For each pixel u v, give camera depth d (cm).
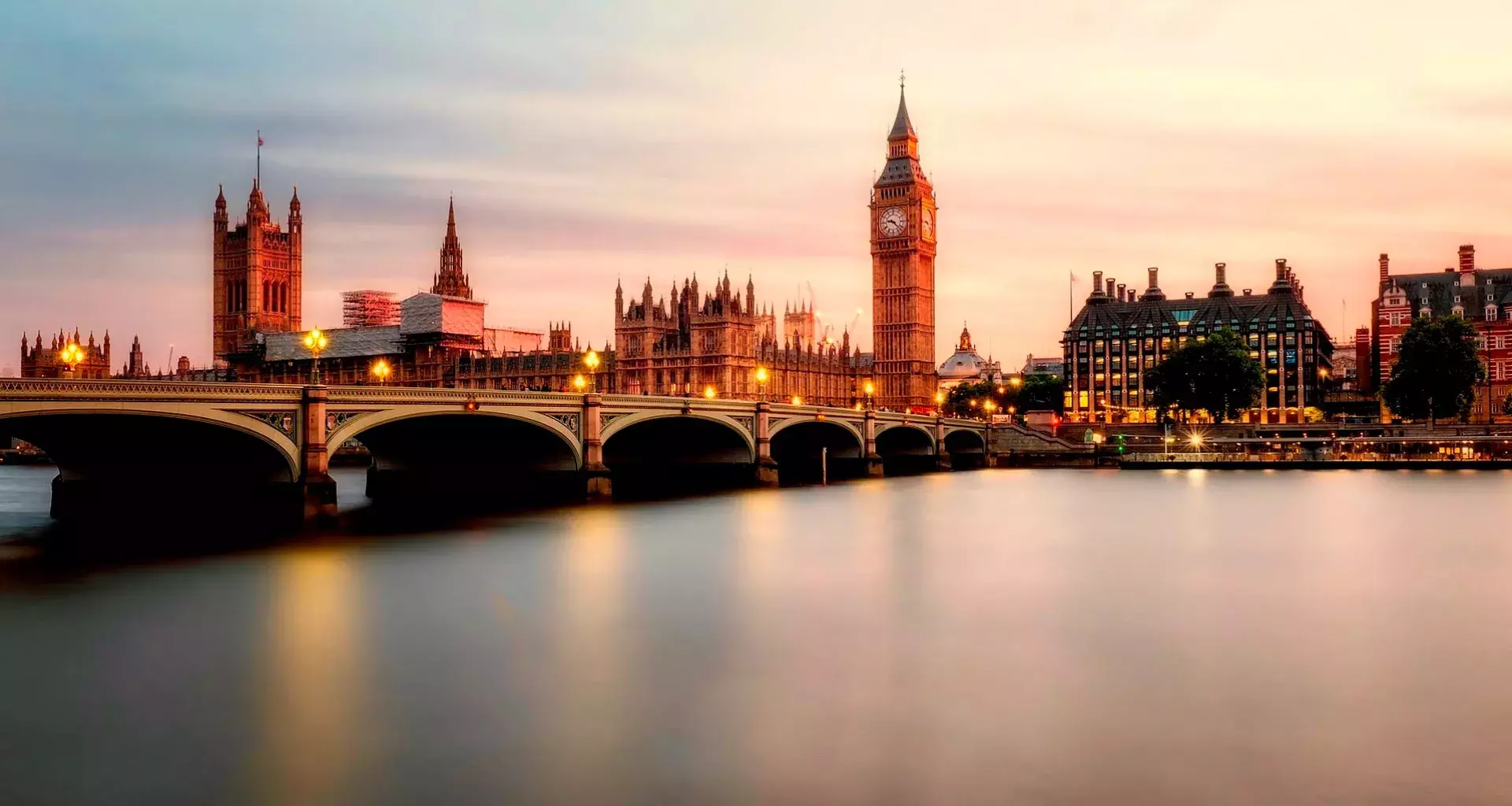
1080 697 4288
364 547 7881
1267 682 4506
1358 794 3331
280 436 8588
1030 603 6159
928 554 8012
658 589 6481
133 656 4781
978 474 19150
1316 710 4128
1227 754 3666
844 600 6212
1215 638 5278
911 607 6022
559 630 5356
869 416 17912
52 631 5191
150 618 5494
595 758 3622
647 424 13688
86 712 4044
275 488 8819
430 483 12206
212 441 8994
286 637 5147
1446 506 11862
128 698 4200
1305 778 3459
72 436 8931
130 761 3578
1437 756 3634
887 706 4175
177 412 7775
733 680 4506
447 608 5812
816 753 3672
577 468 11469
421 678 4488
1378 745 3741
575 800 3291
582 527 9294
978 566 7488
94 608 5712
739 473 14725
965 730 3906
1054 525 10031
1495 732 3869
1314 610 5988
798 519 10275
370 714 4034
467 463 12131
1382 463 19075
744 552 7981
